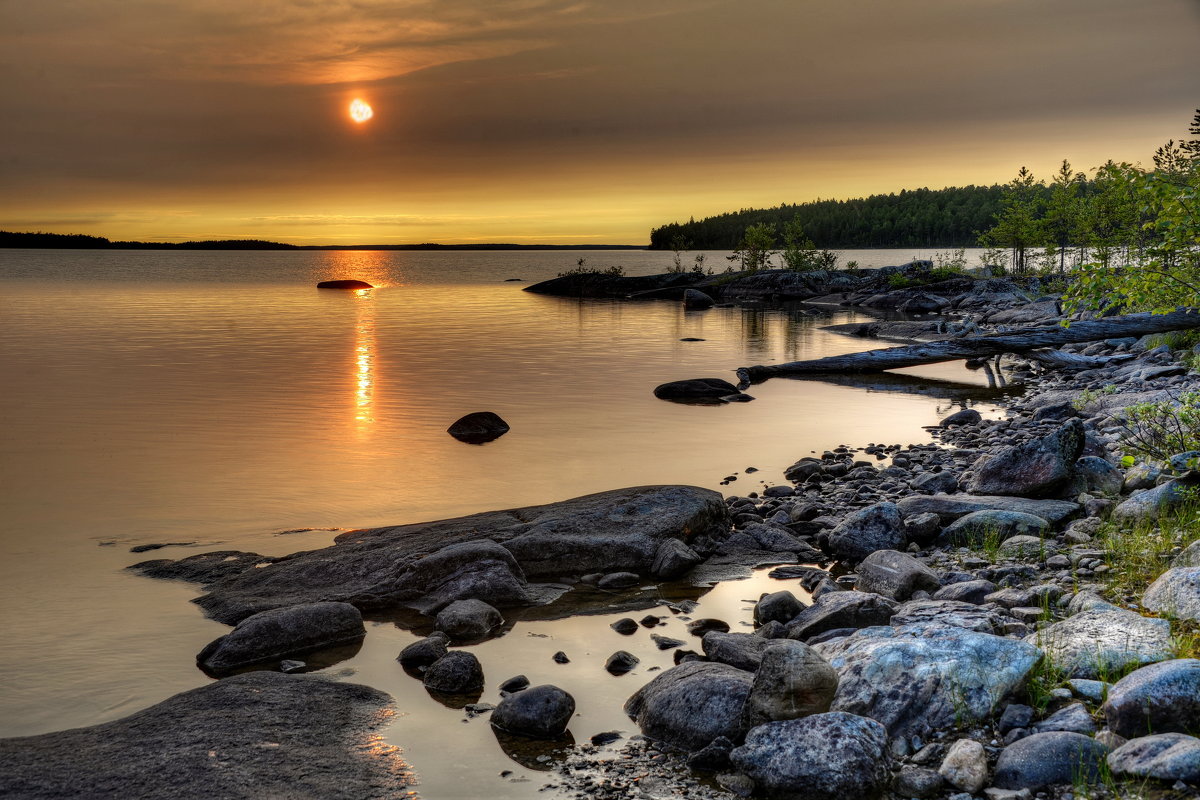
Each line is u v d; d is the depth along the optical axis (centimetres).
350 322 4581
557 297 7156
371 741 619
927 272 5869
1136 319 2666
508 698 654
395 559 972
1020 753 515
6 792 516
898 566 876
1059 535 991
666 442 1736
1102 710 551
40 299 6219
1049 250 5275
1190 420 1180
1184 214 1177
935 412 2081
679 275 7744
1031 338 2658
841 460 1555
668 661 770
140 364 2855
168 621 866
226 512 1246
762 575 1002
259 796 524
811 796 522
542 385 2491
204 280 9931
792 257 7131
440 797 548
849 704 598
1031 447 1136
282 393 2314
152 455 1603
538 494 1342
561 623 868
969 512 1062
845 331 4147
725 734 596
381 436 1786
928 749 554
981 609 750
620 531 1048
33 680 737
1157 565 815
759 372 2684
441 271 15350
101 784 527
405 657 774
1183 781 462
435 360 3030
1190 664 526
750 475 1466
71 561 1041
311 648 805
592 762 593
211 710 635
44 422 1909
